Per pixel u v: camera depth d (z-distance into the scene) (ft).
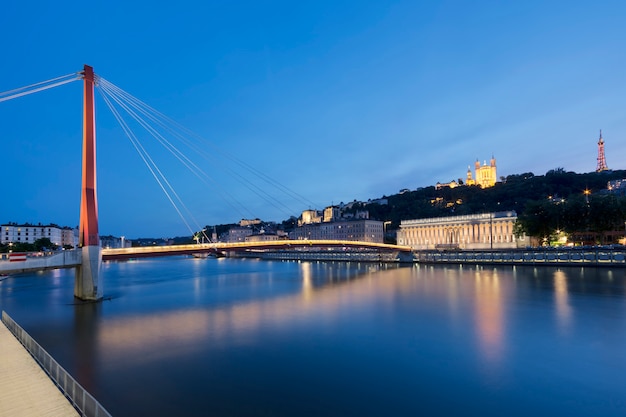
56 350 102.01
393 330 119.24
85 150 174.19
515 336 109.81
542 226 379.96
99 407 45.68
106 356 96.43
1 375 64.59
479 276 273.95
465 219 570.46
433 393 73.00
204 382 78.74
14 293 208.74
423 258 435.12
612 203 343.67
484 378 79.87
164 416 64.28
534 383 77.00
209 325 129.29
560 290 192.24
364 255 524.52
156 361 92.02
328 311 152.87
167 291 222.69
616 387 74.69
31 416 50.85
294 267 449.89
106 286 252.62
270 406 67.82
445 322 129.18
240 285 253.65
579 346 99.71
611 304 153.58
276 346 103.30
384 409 66.69
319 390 74.43
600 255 290.76
